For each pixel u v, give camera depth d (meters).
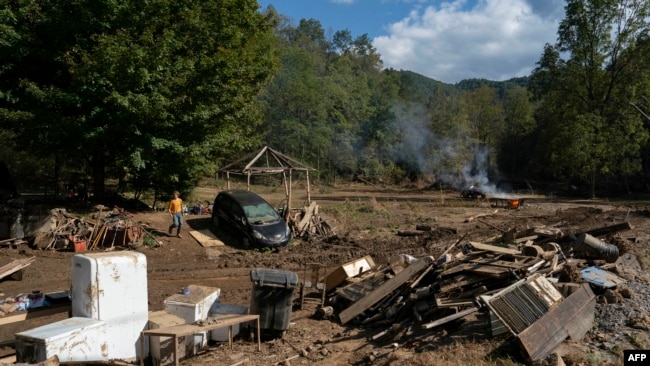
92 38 19.47
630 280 12.23
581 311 9.02
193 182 27.20
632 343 8.13
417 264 11.53
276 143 67.38
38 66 20.48
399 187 70.69
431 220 28.28
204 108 21.39
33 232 16.88
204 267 15.99
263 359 8.99
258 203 20.27
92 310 8.07
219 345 9.72
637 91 47.19
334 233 22.25
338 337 10.16
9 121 19.94
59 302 9.25
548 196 53.09
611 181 57.09
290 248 19.31
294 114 69.75
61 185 31.19
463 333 8.95
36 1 19.84
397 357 8.23
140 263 8.66
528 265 10.72
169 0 21.66
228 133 24.08
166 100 19.61
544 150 55.69
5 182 23.53
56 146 21.67
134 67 18.89
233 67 22.81
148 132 20.56
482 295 9.11
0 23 18.64
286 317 10.01
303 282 12.11
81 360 7.67
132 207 24.00
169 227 19.97
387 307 11.07
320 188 57.78
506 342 8.11
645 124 52.91
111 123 19.36
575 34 49.50
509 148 74.50
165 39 20.14
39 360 7.29
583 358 7.39
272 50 31.61
